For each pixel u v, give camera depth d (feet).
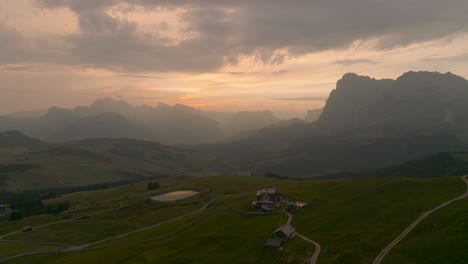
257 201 630.33
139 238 572.92
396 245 346.95
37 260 505.25
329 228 440.04
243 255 399.24
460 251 301.02
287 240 415.85
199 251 440.86
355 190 605.31
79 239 609.83
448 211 401.49
